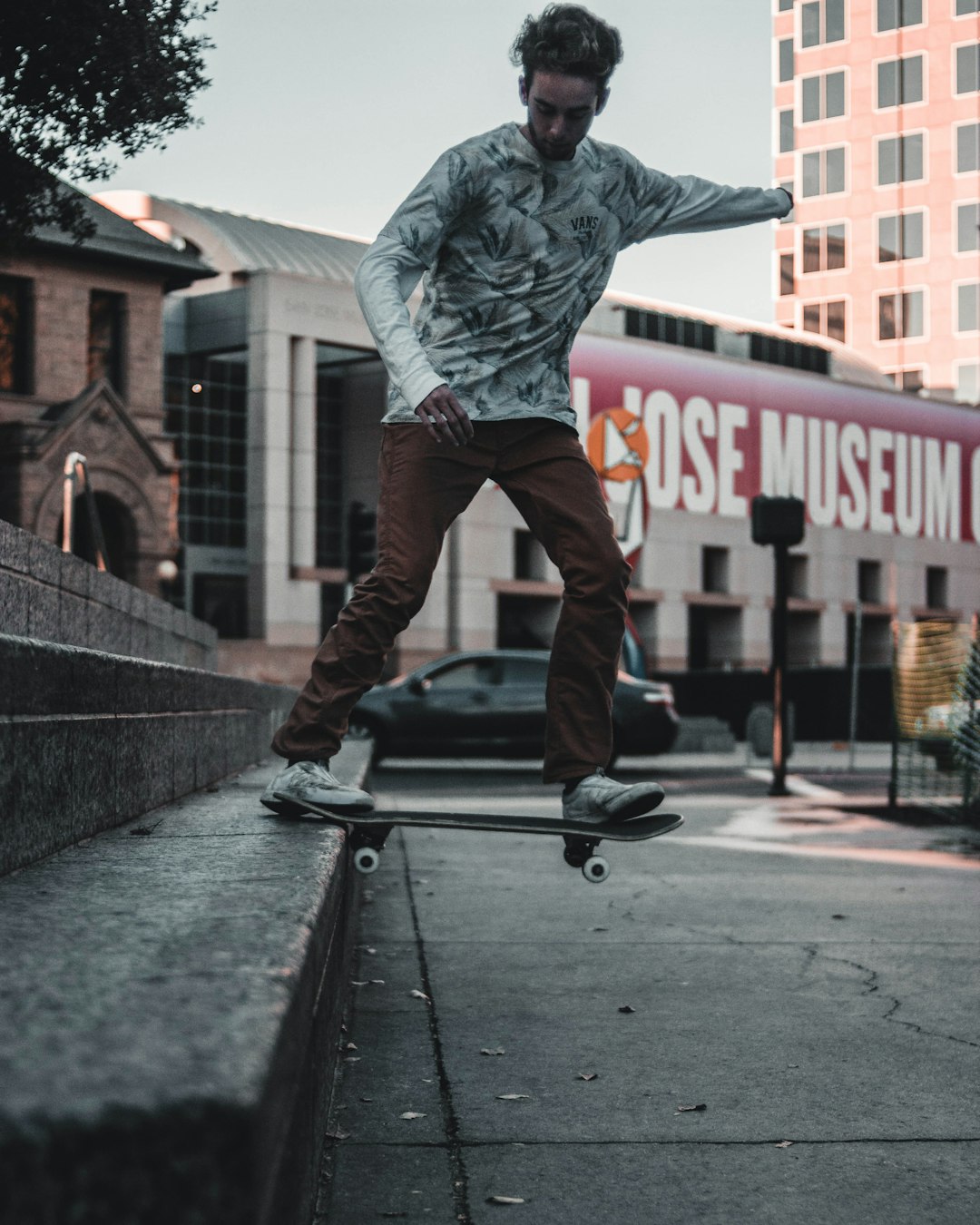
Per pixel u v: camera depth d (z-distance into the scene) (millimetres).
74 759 2904
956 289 78188
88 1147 997
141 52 7703
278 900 2084
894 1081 3492
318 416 46875
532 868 7992
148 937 1737
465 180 3473
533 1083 3463
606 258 3695
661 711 20312
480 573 44594
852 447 53562
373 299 3371
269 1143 1123
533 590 46000
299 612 40844
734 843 9688
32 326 31625
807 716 34188
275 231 46188
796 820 11578
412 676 20531
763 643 53406
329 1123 3105
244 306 41562
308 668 40625
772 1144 2986
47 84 7633
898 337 79500
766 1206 2607
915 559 57938
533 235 3555
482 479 3666
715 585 52750
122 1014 1298
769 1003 4379
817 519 52438
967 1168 2838
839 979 4754
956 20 78250
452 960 5109
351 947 4906
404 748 20281
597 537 3664
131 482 31891
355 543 24938
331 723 3625
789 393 51438
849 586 55656
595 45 3363
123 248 32594
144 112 7789
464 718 20234
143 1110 1009
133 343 33125
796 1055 3738
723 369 49469
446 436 3307
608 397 46250
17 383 31719
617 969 4930
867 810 12445
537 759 21953
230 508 43969
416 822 3467
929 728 12219
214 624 43406
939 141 78688
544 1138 3020
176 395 42938
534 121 3469
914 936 5668
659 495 47500
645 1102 3293
